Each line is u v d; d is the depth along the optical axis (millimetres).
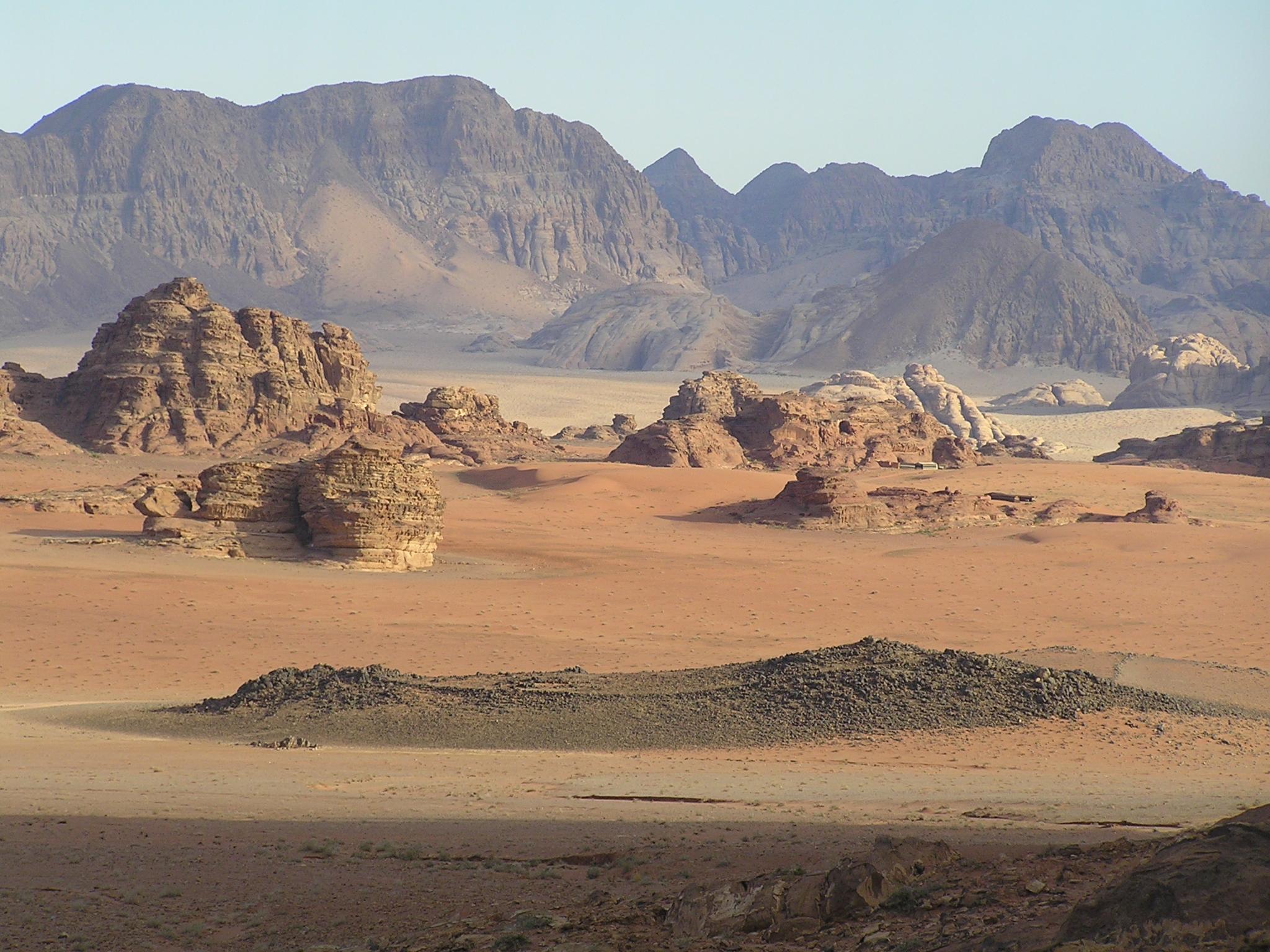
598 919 43062
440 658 186500
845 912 39031
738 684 134625
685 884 49781
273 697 134875
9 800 79062
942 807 81062
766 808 79875
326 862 59188
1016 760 109875
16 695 156750
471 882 53625
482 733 119688
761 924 38875
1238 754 116062
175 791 85000
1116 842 45969
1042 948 30391
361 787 89062
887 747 114375
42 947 43875
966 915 36438
